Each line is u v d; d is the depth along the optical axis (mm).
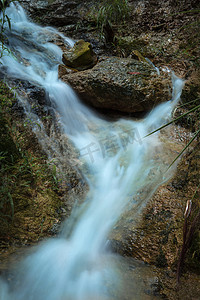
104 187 3289
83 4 6941
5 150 3041
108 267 2277
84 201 3084
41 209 2826
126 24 6383
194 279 2135
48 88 4391
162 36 5887
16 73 4520
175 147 3719
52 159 3410
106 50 6039
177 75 4926
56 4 6918
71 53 5254
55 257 2334
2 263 2131
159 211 2754
